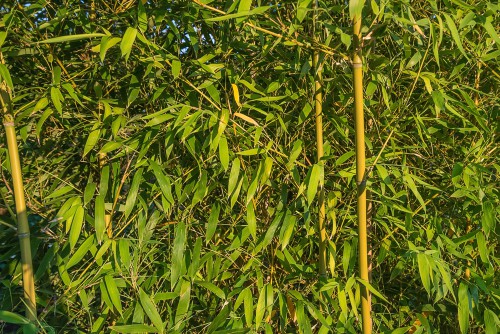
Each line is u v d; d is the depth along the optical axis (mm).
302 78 1580
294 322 1584
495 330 1295
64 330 1677
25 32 1507
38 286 1593
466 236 1431
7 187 1560
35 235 1713
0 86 1370
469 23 1322
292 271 1496
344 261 1411
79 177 1772
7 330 2404
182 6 1546
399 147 1501
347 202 1636
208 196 1703
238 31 1615
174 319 1432
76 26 1617
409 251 1330
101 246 1366
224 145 1269
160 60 1330
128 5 1611
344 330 1319
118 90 1710
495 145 1588
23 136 1474
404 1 1261
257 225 1651
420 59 1463
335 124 1498
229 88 1657
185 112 1273
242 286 1596
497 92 1663
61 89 1455
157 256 1664
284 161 1514
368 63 1513
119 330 1273
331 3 1583
